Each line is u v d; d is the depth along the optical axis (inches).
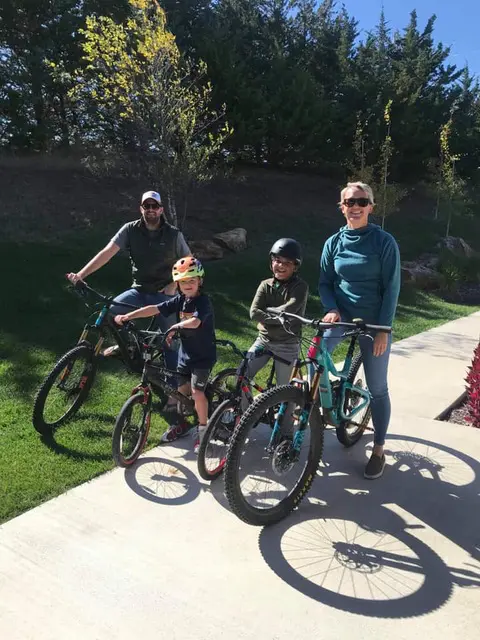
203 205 568.1
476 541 114.1
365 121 722.8
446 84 971.3
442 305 424.2
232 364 231.3
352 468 144.0
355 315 134.0
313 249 521.0
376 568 105.2
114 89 390.9
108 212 484.7
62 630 89.4
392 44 1041.5
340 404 140.5
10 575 101.1
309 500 128.6
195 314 142.9
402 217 721.6
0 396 187.0
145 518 119.6
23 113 506.3
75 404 167.3
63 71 502.9
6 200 463.2
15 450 148.4
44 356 228.5
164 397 180.7
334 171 729.0
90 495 128.1
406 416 179.8
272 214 593.0
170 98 404.8
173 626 90.5
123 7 498.0
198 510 123.4
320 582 101.0
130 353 168.1
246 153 644.1
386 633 89.5
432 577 103.0
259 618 92.4
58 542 110.7
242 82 607.8
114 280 364.5
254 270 430.0
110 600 95.8
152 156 429.4
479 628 90.8
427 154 805.2
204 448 130.9
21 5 485.4
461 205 807.1
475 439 162.1
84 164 551.8
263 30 762.8
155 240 185.5
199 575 102.3
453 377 226.4
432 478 139.2
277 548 110.7
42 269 358.3
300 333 145.3
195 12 660.7
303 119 658.2
